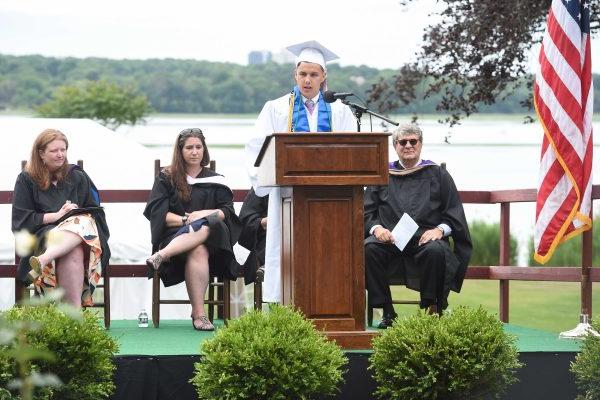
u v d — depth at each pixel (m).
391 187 12.78
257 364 9.08
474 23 19.33
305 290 10.16
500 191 14.50
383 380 9.73
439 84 20.61
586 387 10.24
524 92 22.50
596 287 33.31
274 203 11.69
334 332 10.16
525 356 10.52
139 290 20.55
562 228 12.88
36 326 5.91
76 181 12.43
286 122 12.52
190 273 12.34
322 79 12.54
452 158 44.00
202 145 12.79
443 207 12.66
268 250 11.66
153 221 12.53
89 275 11.88
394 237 12.04
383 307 12.30
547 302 31.11
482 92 20.06
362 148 10.00
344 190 10.21
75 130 22.58
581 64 13.02
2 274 12.82
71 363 9.16
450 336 9.48
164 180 12.70
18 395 8.77
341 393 10.02
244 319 9.52
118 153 22.05
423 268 11.99
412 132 12.84
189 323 13.28
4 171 20.47
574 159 12.84
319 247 10.20
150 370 10.02
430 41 20.39
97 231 12.05
